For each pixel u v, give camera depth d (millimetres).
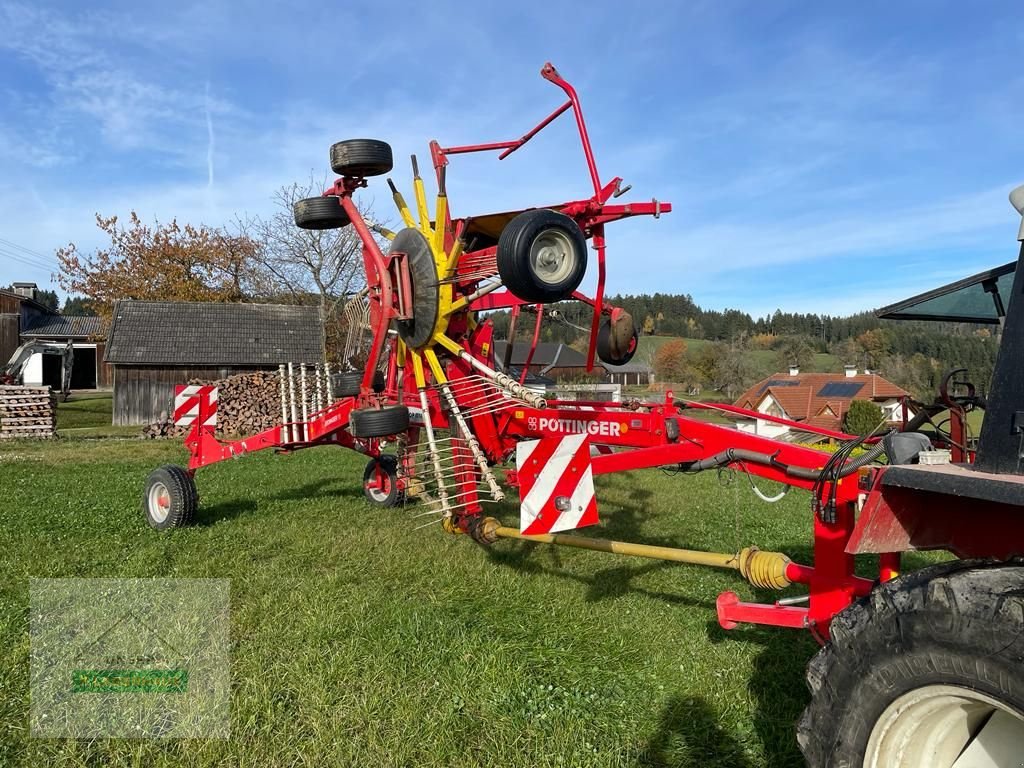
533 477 4094
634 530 8031
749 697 3928
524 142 5961
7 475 11844
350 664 4145
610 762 3297
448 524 5586
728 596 3928
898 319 4289
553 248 4652
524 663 4266
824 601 3518
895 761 2182
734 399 48656
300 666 4102
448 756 3320
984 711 2113
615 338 6219
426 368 6160
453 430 5879
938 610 2043
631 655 4477
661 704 3871
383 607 5156
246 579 5762
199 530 7480
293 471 12352
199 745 3311
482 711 3723
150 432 20469
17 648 4250
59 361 47875
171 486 7477
